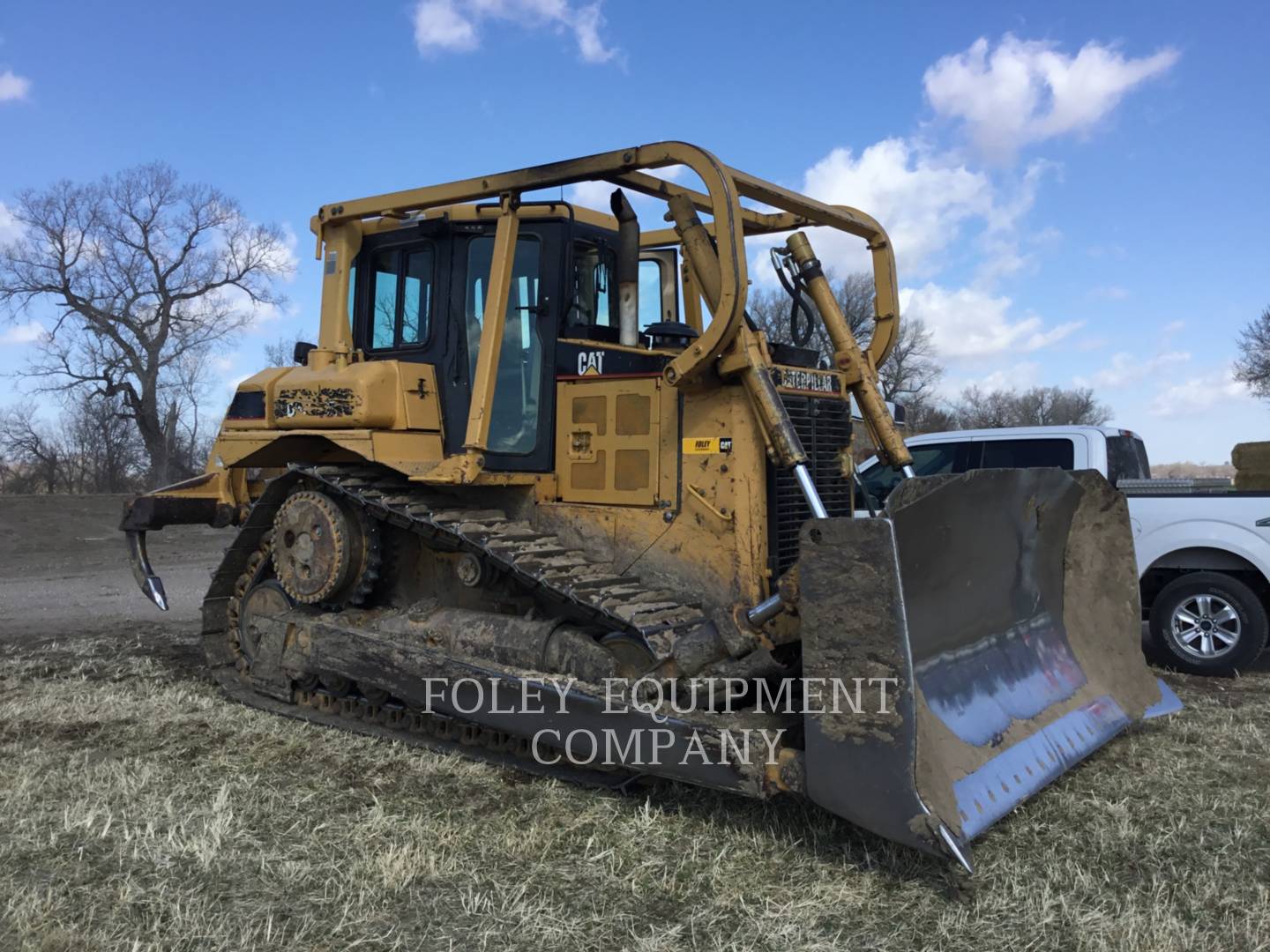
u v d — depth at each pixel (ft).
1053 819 12.71
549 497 15.74
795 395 14.43
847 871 11.15
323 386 16.72
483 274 16.61
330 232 17.83
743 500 13.42
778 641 13.37
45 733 16.49
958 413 145.07
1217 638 21.86
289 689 17.99
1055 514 15.89
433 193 15.98
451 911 10.30
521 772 14.48
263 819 12.71
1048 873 11.11
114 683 20.21
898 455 15.43
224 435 18.78
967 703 13.10
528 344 16.02
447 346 16.85
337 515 17.10
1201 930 9.93
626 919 10.12
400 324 17.61
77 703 18.28
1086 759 14.99
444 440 16.93
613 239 17.10
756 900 10.52
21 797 13.35
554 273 15.84
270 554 19.21
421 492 17.01
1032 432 24.30
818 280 15.70
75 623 28.43
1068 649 16.37
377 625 16.70
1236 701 19.19
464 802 13.32
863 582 10.52
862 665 10.53
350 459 18.21
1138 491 23.18
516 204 15.30
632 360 15.16
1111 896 10.61
